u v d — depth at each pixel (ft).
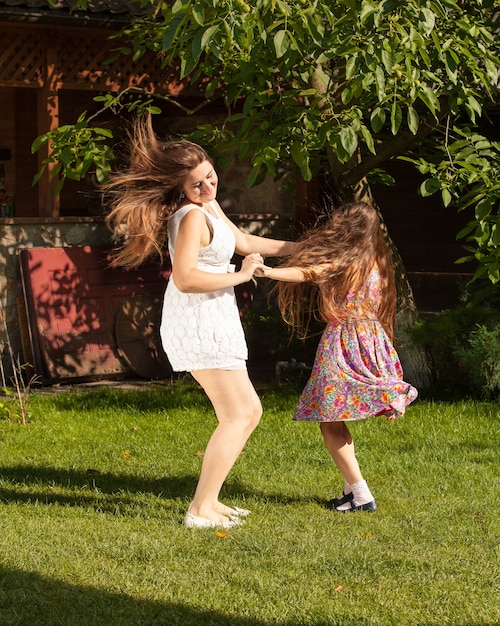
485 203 27.84
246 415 17.71
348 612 13.50
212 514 17.74
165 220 17.85
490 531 17.49
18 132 49.19
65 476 21.84
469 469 22.44
